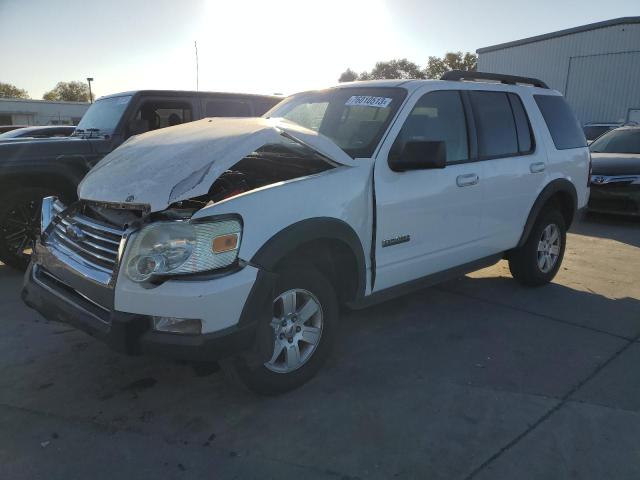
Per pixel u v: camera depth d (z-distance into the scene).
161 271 2.72
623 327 4.46
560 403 3.25
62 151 5.69
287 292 3.21
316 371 3.45
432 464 2.68
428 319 4.59
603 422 3.06
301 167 3.66
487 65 35.53
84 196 3.29
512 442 2.86
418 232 3.97
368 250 3.64
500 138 4.73
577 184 5.62
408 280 4.03
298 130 3.44
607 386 3.47
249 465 2.66
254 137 3.16
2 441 2.81
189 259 2.74
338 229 3.30
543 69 32.00
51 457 2.70
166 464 2.66
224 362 3.04
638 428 3.00
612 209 8.80
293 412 3.13
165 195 2.82
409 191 3.83
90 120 7.02
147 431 2.93
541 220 5.28
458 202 4.23
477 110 4.53
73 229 3.28
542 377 3.58
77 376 3.52
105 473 2.59
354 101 4.21
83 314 2.99
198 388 3.39
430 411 3.15
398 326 4.43
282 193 3.08
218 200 3.19
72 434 2.89
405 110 3.90
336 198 3.34
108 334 2.81
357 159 3.60
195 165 3.00
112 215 3.20
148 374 3.56
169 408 3.16
